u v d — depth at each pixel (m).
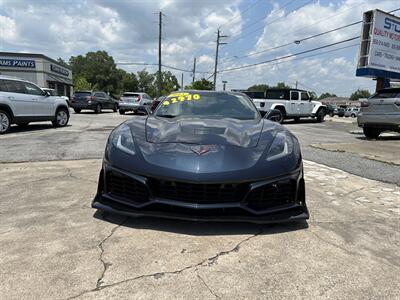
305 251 2.52
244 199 2.62
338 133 12.50
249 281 2.10
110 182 2.88
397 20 14.97
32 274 2.09
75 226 2.83
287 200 2.79
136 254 2.38
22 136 8.80
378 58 14.60
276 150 2.89
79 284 2.01
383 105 9.62
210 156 2.69
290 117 17.69
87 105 21.55
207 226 2.87
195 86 51.09
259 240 2.67
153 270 2.18
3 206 3.30
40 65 34.56
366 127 10.35
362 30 14.51
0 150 6.56
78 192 3.81
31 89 10.29
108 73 93.12
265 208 2.69
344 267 2.31
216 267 2.25
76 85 64.19
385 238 2.84
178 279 2.09
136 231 2.74
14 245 2.46
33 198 3.58
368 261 2.41
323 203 3.74
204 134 3.03
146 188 2.66
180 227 2.83
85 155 6.20
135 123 3.41
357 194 4.17
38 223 2.88
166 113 4.00
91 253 2.38
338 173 5.30
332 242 2.70
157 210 2.68
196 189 2.59
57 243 2.51
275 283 2.09
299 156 2.98
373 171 5.44
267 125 3.50
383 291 2.04
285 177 2.74
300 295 1.97
